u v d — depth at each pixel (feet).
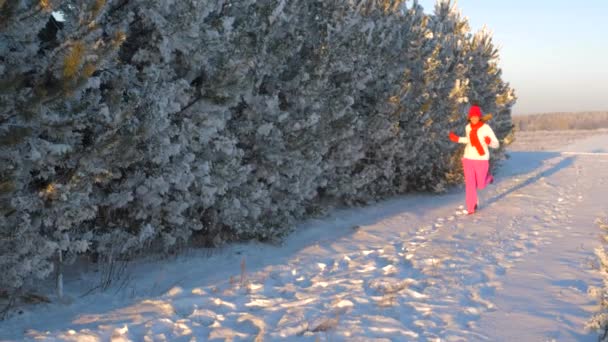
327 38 26.58
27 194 14.64
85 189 15.05
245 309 15.28
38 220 14.48
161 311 14.82
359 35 28.58
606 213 29.91
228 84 19.33
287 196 25.76
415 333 12.65
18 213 14.19
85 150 14.93
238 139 23.50
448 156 41.14
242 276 18.19
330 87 27.78
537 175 52.37
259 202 23.65
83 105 14.71
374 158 34.99
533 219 29.22
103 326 13.47
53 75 13.55
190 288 17.13
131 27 18.24
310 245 24.21
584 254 20.18
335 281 17.84
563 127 307.99
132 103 15.84
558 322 13.01
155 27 18.02
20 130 12.87
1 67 12.96
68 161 14.88
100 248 17.87
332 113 27.22
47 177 14.57
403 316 14.02
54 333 12.83
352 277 18.37
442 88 40.40
